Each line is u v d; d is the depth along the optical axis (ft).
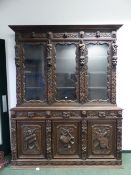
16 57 11.81
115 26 11.53
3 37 13.37
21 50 11.87
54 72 11.90
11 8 13.25
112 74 11.80
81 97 11.89
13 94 13.66
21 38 11.80
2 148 13.25
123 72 13.50
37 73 12.11
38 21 13.29
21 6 13.24
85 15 13.25
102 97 12.07
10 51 13.44
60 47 11.93
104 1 13.19
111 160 11.89
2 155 12.46
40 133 11.91
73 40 11.74
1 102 13.23
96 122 11.80
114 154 11.96
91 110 11.68
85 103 11.94
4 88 13.37
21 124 11.91
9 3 13.23
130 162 12.62
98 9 13.23
